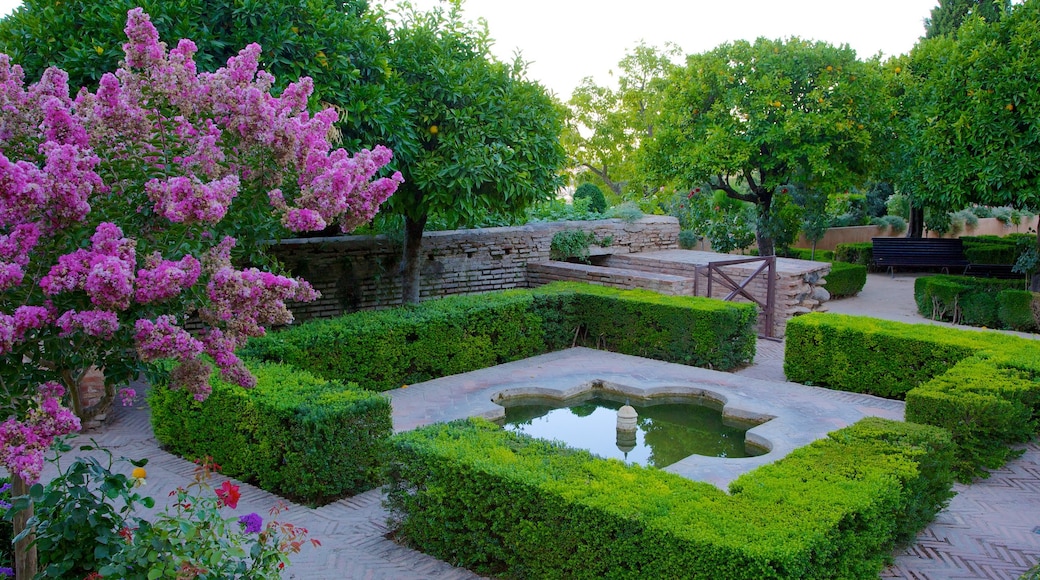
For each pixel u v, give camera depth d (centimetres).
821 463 573
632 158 3127
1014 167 1312
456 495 559
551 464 555
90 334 339
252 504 658
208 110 434
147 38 416
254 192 432
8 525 471
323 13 932
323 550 574
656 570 457
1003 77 1312
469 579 539
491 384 1005
